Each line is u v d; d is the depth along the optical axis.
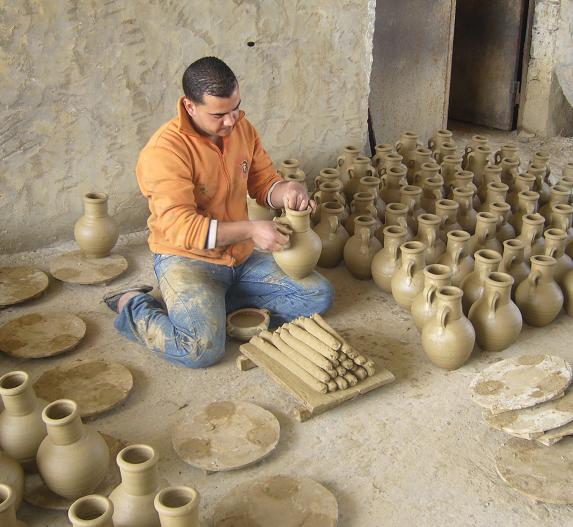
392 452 2.30
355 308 3.16
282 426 2.42
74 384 2.56
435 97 5.00
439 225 3.26
